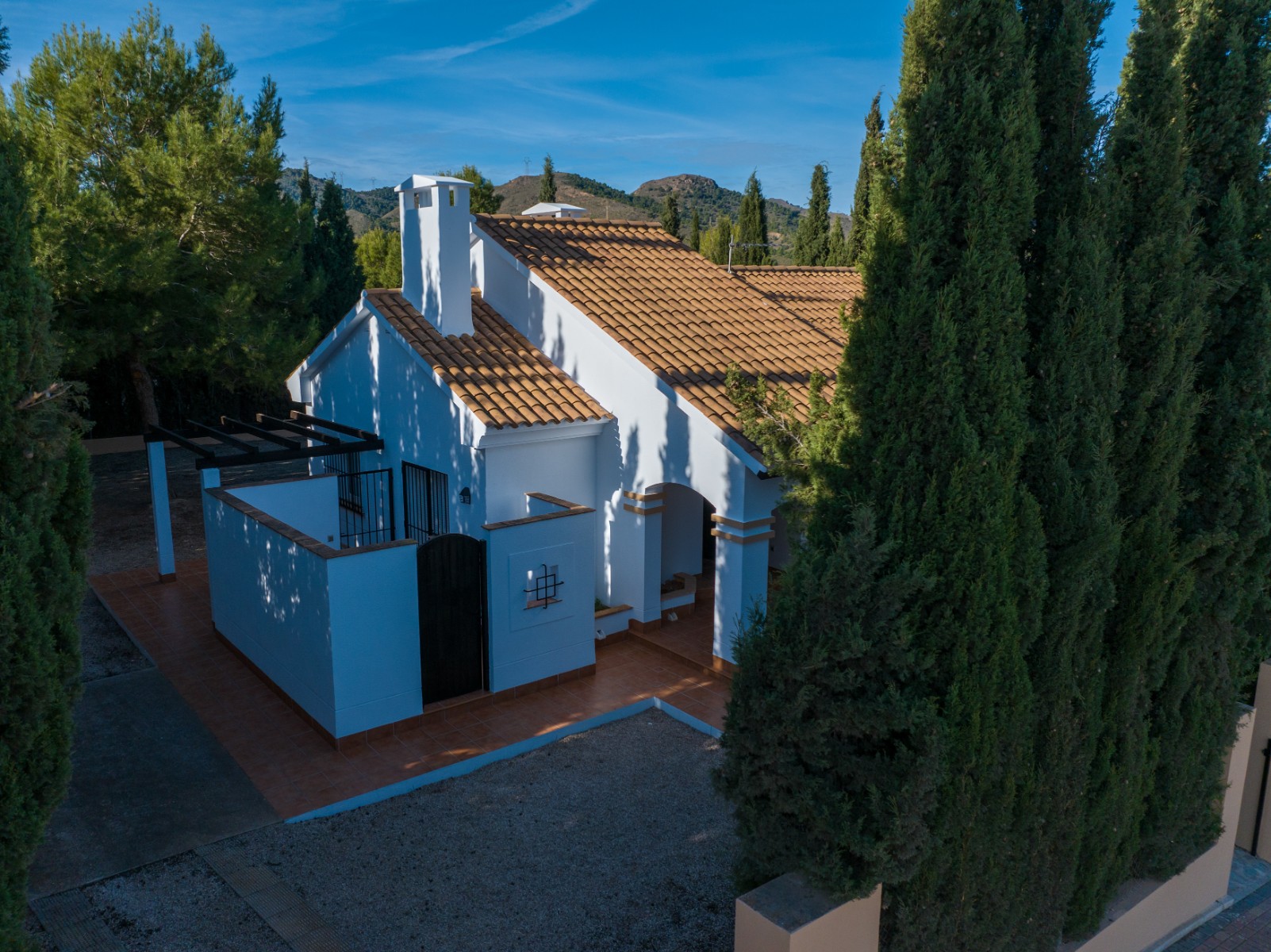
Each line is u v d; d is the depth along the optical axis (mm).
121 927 7551
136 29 22906
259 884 8203
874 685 5801
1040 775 6344
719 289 17609
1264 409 7625
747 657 5918
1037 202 6355
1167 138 6781
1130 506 7051
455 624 11750
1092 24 6270
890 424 5840
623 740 11250
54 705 5266
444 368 14086
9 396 5086
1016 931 6570
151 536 19828
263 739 11008
